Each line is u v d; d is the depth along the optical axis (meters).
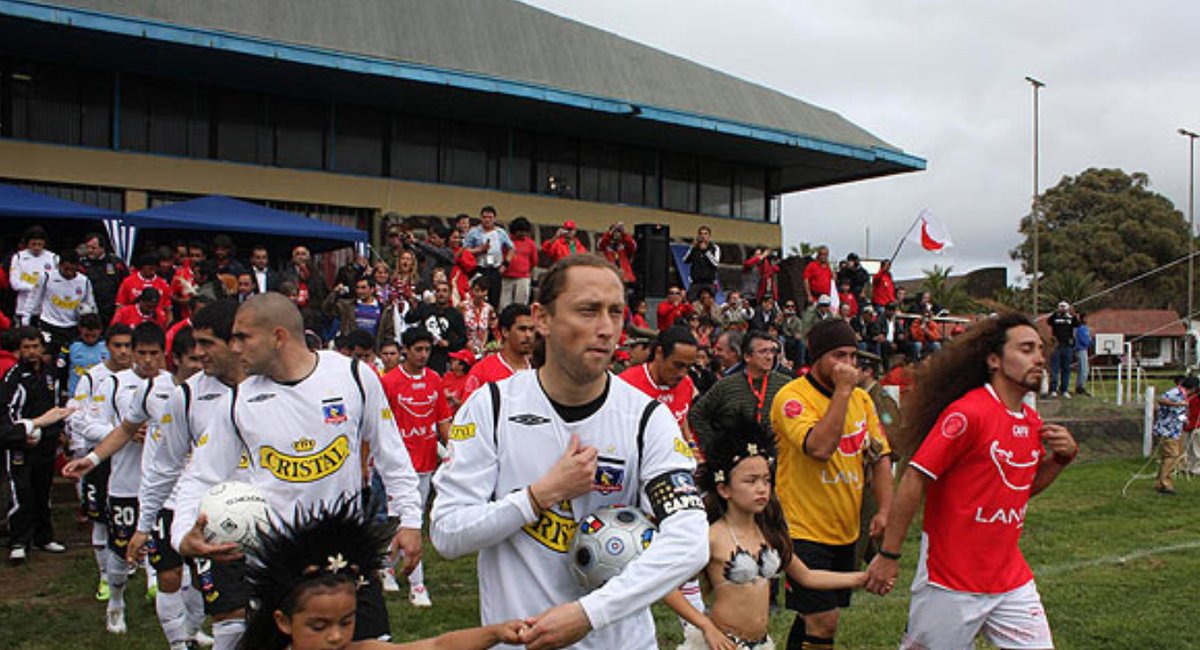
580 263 2.72
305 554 2.79
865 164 26.33
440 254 14.69
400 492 4.25
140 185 17.05
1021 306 42.91
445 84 17.91
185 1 16.20
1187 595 7.49
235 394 4.09
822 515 5.05
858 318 18.97
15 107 16.06
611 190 23.34
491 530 2.65
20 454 8.25
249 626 2.87
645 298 18.39
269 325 4.00
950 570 4.27
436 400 8.05
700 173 25.11
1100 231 48.88
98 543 7.26
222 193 17.88
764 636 4.35
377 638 3.86
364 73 17.08
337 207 19.28
